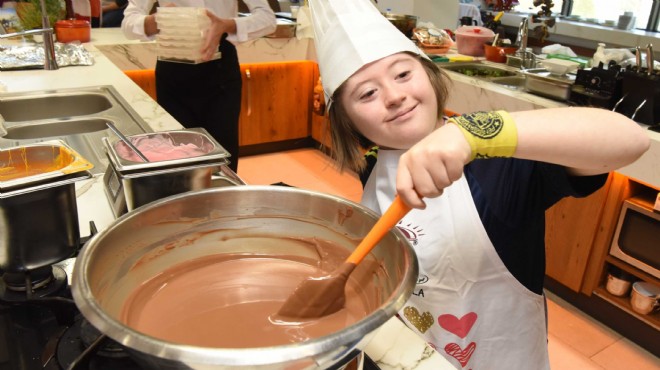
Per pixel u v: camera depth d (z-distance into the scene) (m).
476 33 3.21
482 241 0.96
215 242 0.82
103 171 1.29
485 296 1.00
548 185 0.91
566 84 2.24
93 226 0.96
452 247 0.98
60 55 2.42
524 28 2.97
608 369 2.03
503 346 1.04
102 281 0.65
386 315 0.50
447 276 1.00
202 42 2.20
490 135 0.65
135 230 0.71
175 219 0.76
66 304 0.74
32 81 2.06
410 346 0.72
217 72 2.43
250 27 2.37
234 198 0.79
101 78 2.16
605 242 2.21
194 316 0.71
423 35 3.26
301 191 0.79
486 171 0.97
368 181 1.12
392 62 0.91
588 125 0.70
